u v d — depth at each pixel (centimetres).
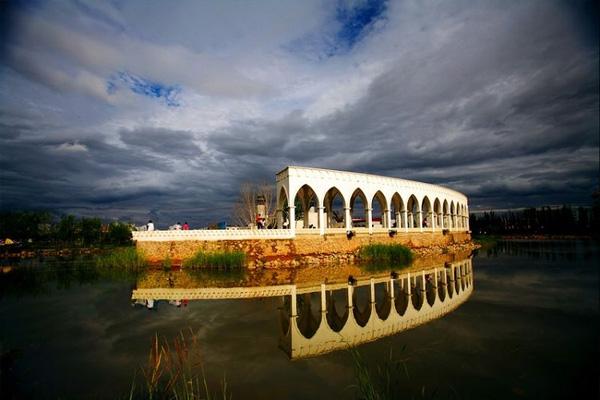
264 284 2066
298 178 3366
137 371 823
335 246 3416
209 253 2862
